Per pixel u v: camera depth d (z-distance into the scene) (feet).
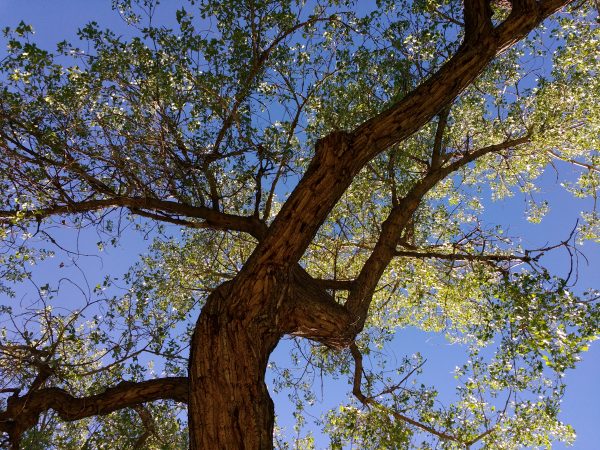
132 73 19.43
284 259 15.16
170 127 19.22
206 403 13.73
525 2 17.67
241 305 14.83
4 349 17.38
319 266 29.30
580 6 24.70
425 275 26.78
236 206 23.27
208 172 20.85
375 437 19.19
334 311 17.21
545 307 17.87
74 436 20.40
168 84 19.25
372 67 23.73
